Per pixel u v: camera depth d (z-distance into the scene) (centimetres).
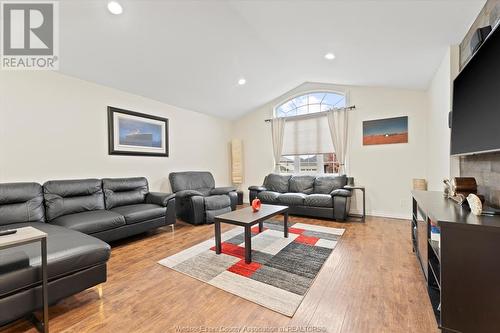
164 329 146
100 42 271
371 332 140
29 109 285
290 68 419
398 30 241
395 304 167
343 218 391
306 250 270
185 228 375
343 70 386
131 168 396
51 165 303
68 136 320
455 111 198
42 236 136
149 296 182
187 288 193
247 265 233
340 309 163
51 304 155
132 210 311
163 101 449
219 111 553
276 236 322
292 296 179
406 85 395
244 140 613
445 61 270
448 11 198
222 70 390
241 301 174
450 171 246
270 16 264
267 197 464
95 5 226
